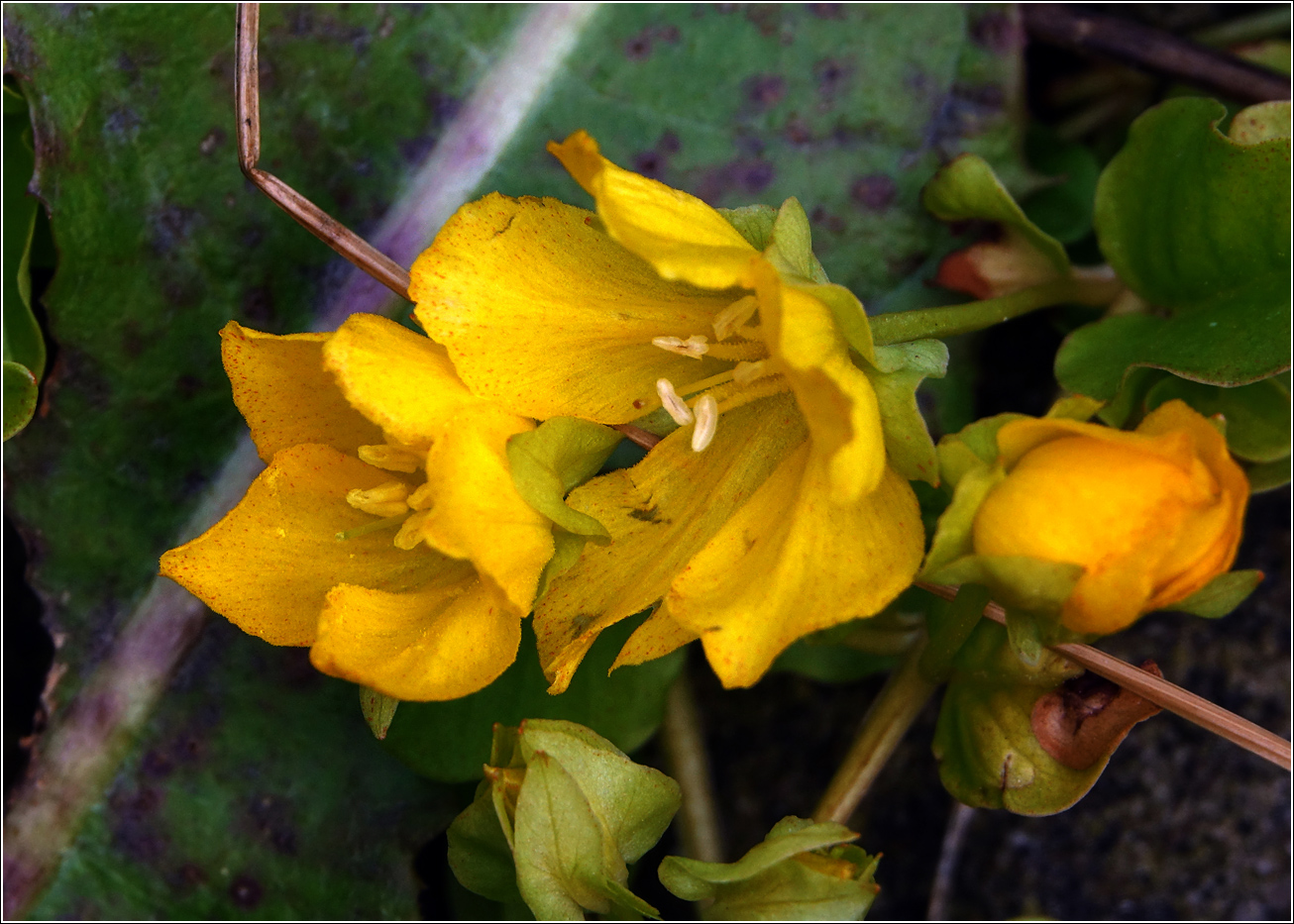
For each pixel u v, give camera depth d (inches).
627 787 4.1
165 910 4.9
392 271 4.5
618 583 4.1
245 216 4.9
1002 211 4.8
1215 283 4.7
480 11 4.9
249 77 4.5
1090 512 3.8
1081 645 4.3
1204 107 4.6
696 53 5.0
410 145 4.9
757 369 4.0
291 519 4.2
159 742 4.9
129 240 4.9
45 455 4.9
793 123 5.0
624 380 4.1
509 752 4.1
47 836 4.9
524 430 4.0
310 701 4.9
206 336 4.9
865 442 3.8
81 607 4.9
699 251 3.8
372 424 4.2
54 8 4.9
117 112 4.9
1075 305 5.0
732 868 4.0
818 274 4.0
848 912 4.0
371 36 4.9
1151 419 3.9
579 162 3.8
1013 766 4.4
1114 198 4.8
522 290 4.0
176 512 4.9
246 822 4.9
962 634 4.3
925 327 4.5
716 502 4.1
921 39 5.0
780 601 3.9
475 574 4.1
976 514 3.9
